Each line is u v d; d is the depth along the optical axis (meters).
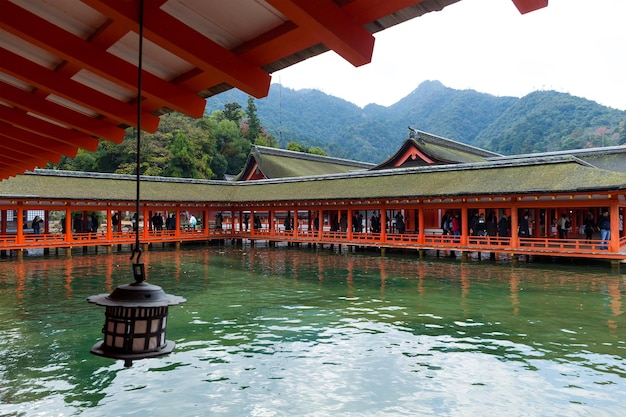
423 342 10.71
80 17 4.14
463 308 13.98
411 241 28.06
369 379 8.60
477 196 24.22
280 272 21.70
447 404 7.59
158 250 32.41
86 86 5.77
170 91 5.23
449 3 3.16
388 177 31.59
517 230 24.41
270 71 4.59
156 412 7.31
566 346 10.30
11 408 7.38
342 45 3.47
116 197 30.14
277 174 49.50
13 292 16.56
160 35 3.83
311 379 8.61
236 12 3.65
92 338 11.03
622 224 28.50
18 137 8.55
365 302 14.97
